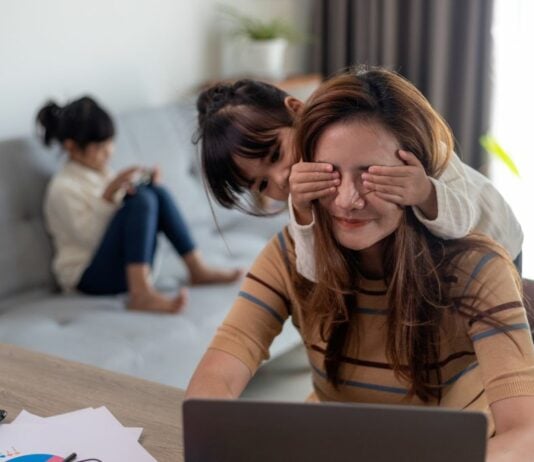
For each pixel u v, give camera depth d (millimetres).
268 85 1339
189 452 828
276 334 1237
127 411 1134
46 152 2553
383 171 961
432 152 1029
